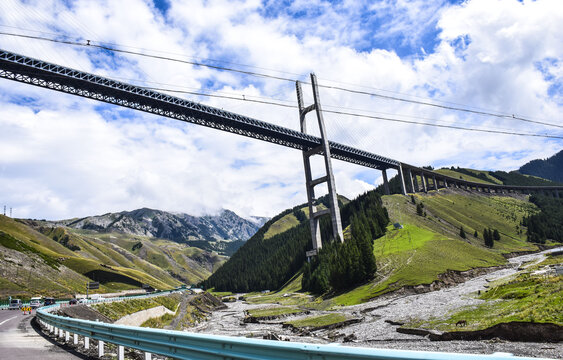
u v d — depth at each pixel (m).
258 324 79.12
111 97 106.12
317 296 122.69
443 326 42.94
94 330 14.54
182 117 123.00
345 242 141.00
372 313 71.31
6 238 141.75
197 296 151.50
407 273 102.12
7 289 104.94
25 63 87.38
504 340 33.88
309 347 5.91
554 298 37.47
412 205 199.38
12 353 14.27
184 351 9.21
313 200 172.12
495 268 116.38
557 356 26.08
